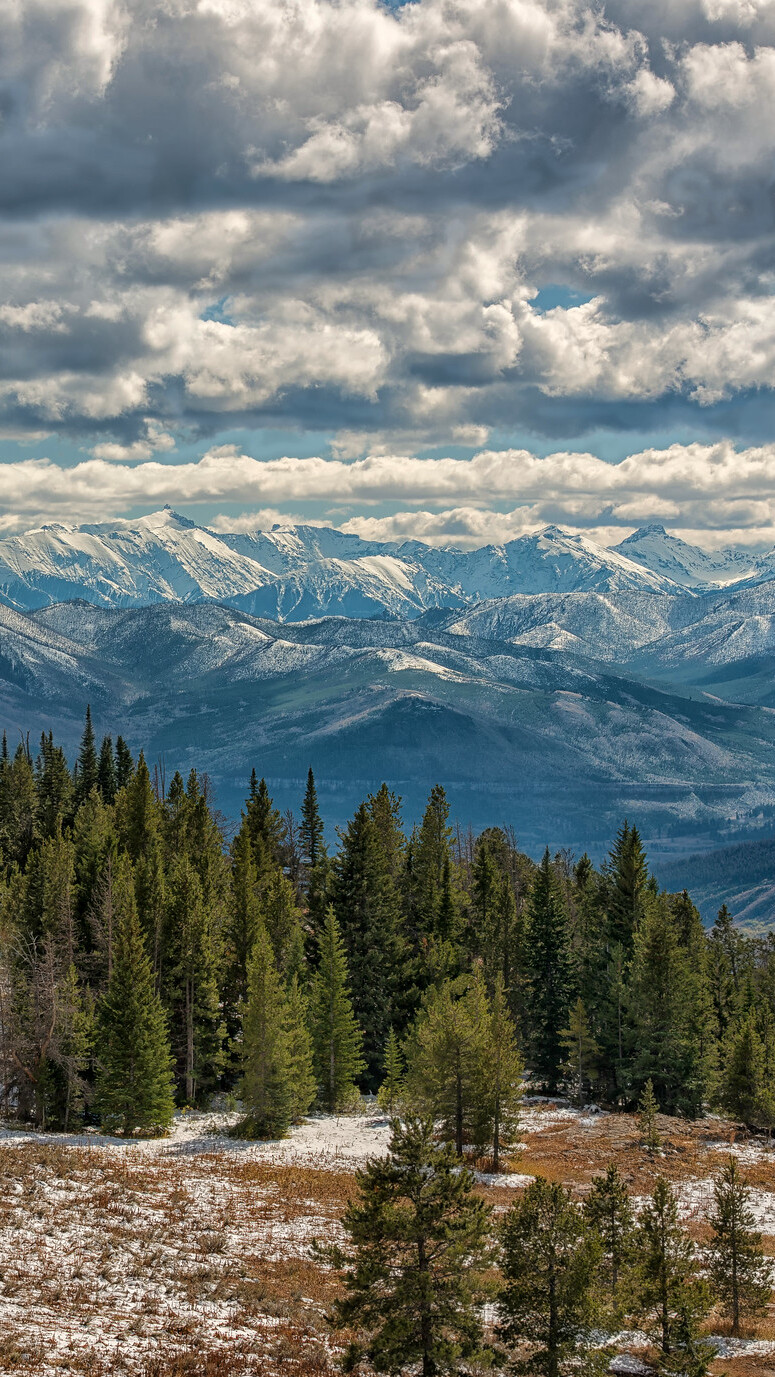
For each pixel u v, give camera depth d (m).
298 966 91.50
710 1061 88.38
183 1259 41.72
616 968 91.62
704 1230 56.19
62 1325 32.81
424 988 94.88
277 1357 33.19
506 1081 67.88
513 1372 34.03
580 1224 34.38
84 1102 71.06
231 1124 73.88
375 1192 31.72
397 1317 30.80
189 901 83.25
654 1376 38.84
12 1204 44.31
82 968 84.31
